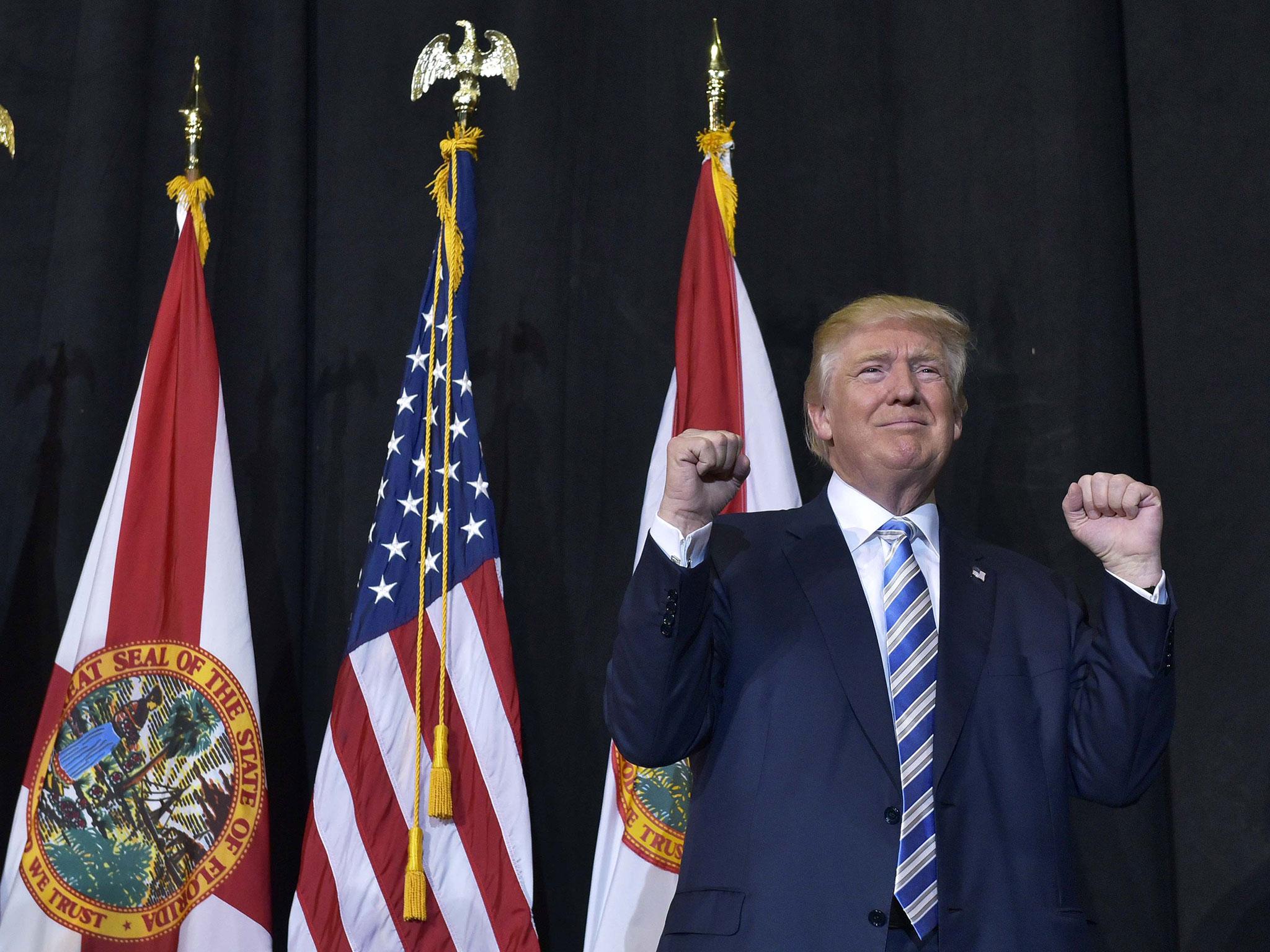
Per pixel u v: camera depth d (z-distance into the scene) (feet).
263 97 12.44
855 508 7.50
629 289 12.13
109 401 11.80
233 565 10.16
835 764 6.37
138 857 9.49
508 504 11.80
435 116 12.46
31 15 12.47
